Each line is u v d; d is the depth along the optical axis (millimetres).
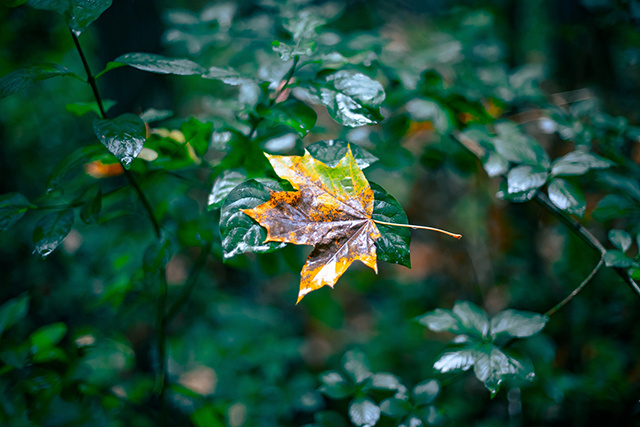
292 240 660
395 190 2309
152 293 920
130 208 868
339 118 712
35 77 680
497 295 1776
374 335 2250
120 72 1346
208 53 1174
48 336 858
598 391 1143
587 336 1256
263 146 789
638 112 1185
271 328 1692
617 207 861
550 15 1338
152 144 764
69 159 729
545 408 1286
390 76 883
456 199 2119
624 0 1091
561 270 1358
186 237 848
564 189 745
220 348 1407
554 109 939
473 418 1430
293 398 1271
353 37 878
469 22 1226
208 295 1372
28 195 1959
